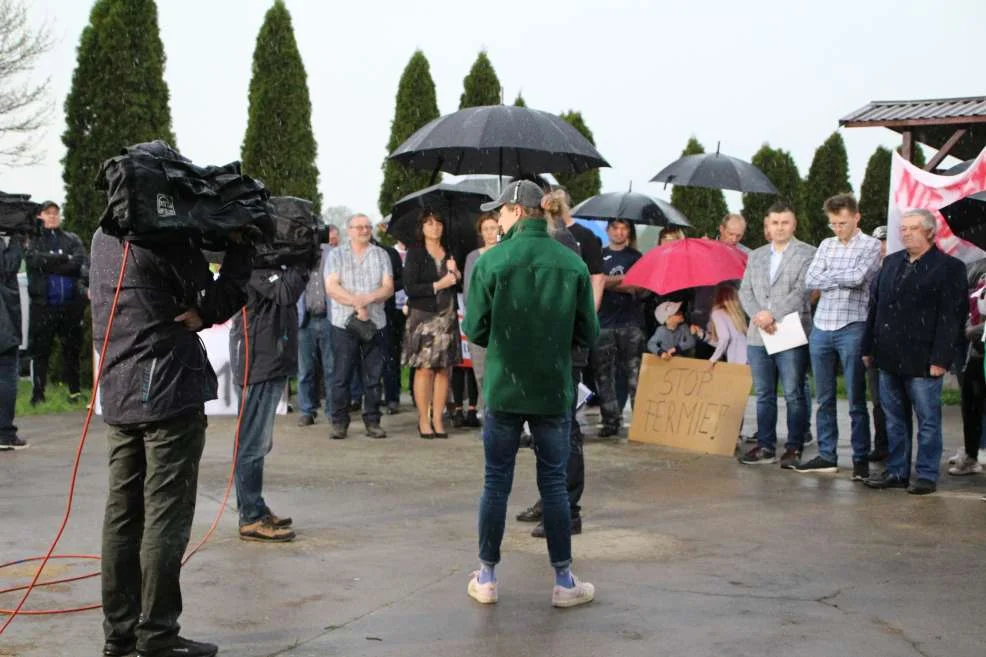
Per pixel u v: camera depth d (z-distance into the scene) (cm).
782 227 885
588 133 1933
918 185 960
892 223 976
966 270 840
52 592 505
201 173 415
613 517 687
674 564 569
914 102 1177
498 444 493
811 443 1026
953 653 433
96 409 1187
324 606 490
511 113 959
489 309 491
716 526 662
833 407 861
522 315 483
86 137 1400
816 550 602
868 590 521
